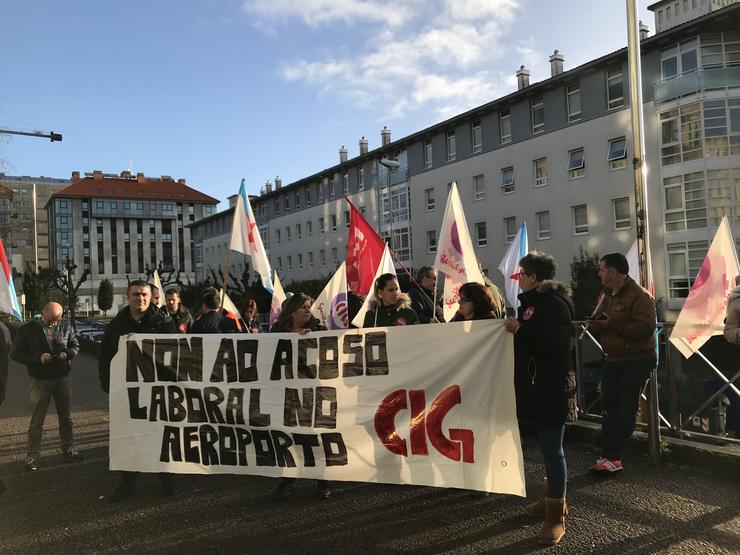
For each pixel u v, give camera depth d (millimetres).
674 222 26672
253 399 4957
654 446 5348
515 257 8844
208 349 5062
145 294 5379
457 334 4492
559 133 31875
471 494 4887
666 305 26844
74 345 6418
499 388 4324
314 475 4793
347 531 4262
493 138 36000
